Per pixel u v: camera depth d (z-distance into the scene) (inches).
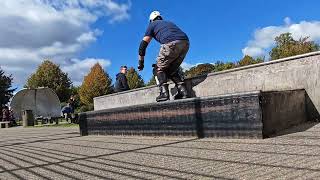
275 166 138.6
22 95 1665.8
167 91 314.5
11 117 1380.4
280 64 264.4
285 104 228.1
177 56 305.1
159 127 283.4
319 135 198.2
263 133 207.6
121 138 311.6
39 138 409.7
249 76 286.2
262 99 208.7
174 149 211.0
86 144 291.4
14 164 214.7
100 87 2775.6
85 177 156.6
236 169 141.5
